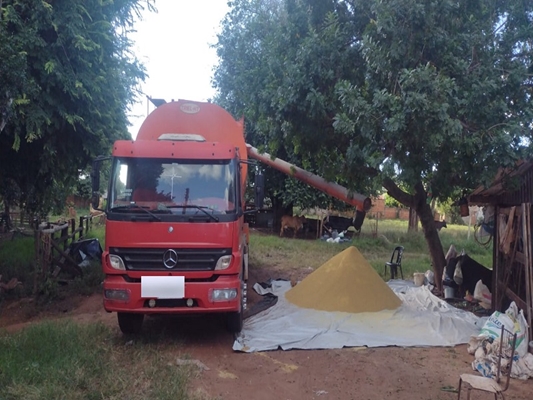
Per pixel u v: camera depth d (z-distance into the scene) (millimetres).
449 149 7336
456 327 8180
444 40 7434
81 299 10406
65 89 9898
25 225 23641
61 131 10938
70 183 13938
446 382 6191
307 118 9375
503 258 9203
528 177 7832
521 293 8289
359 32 9016
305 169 13133
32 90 8852
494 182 8375
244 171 9523
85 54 10375
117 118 11906
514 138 7258
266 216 26938
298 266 14875
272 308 9305
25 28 9414
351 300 8852
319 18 9719
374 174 9484
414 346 7508
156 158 7488
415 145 7297
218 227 7203
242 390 5883
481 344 6926
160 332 8023
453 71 7426
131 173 7465
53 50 9914
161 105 9195
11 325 8875
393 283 12086
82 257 12992
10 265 12977
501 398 5625
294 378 6277
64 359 6344
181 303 7172
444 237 22656
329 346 7402
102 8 10922
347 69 8852
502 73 7777
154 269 7113
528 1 8648
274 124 10133
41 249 10680
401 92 7133
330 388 5984
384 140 7371
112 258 7133
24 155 12039
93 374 6039
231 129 9391
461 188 10320
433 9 7371
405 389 5969
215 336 7918
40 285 10305
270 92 9867
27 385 5629
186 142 7625
